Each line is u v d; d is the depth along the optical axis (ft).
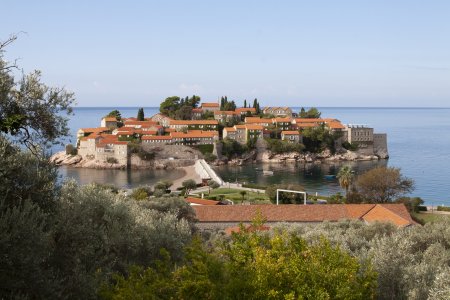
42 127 77.97
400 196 433.07
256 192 510.58
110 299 62.13
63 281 68.39
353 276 64.75
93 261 77.82
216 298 57.36
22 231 60.54
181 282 61.21
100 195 99.25
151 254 102.32
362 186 410.31
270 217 259.80
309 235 138.21
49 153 78.95
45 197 73.92
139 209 145.89
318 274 60.80
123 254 94.99
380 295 81.97
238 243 70.69
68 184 97.35
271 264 61.11
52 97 78.33
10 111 74.43
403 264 92.27
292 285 59.77
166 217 130.72
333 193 546.67
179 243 108.58
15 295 57.72
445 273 75.00
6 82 72.74
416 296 76.18
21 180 72.18
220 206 269.85
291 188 427.33
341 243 121.08
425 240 134.72
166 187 510.58
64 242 73.87
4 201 64.28
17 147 75.82
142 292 60.03
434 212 369.30
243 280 59.21
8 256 58.39
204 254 64.08
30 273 60.13
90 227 80.02
